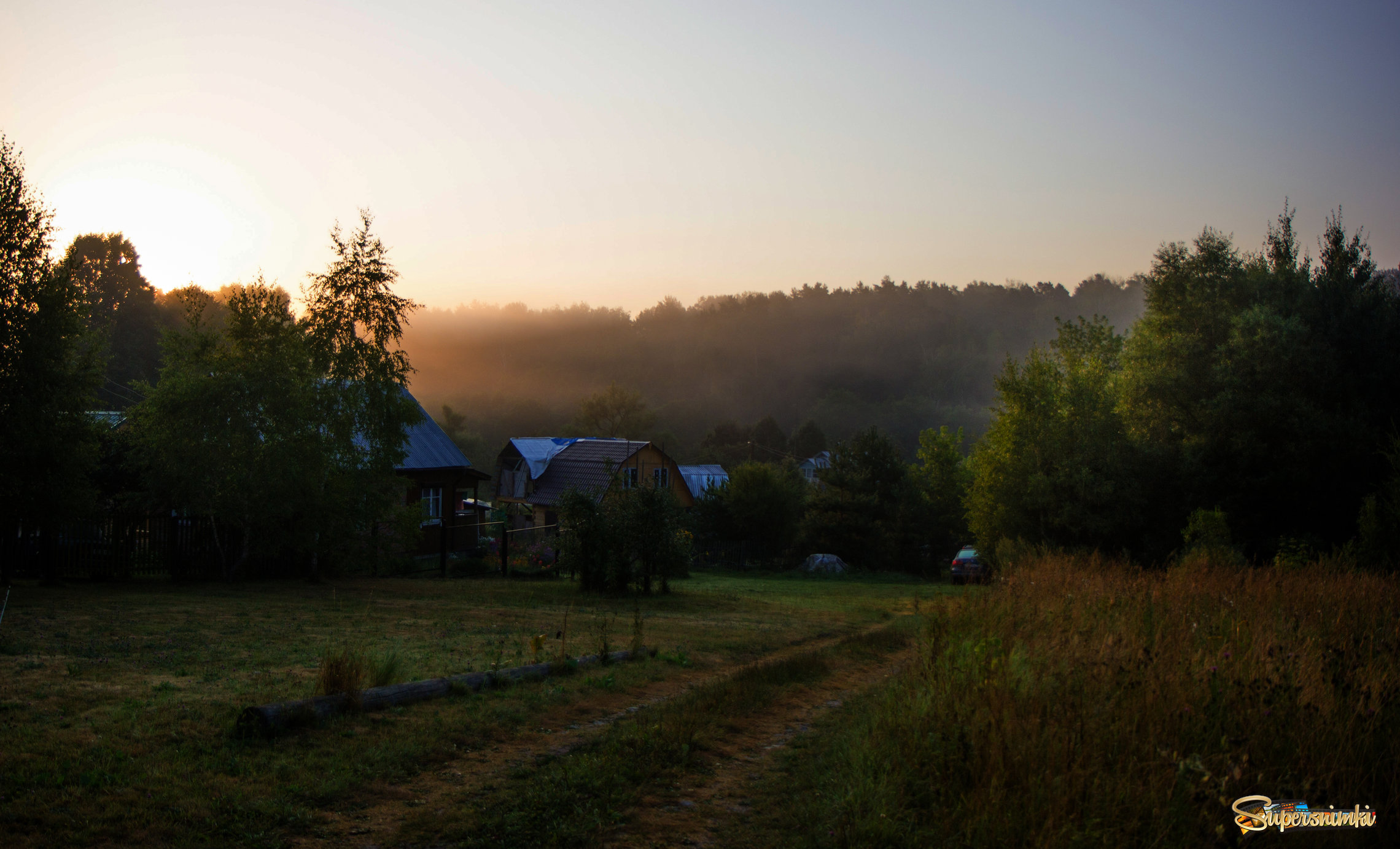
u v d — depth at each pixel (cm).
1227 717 505
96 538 1678
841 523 4044
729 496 4038
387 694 686
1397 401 2192
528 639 1102
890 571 3988
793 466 5272
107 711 622
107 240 5891
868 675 1005
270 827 441
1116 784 430
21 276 1558
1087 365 3184
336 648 956
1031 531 2519
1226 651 613
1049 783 425
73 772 484
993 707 519
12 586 1471
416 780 530
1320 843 406
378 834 444
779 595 2158
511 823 462
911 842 415
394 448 2078
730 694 796
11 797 444
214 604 1373
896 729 553
